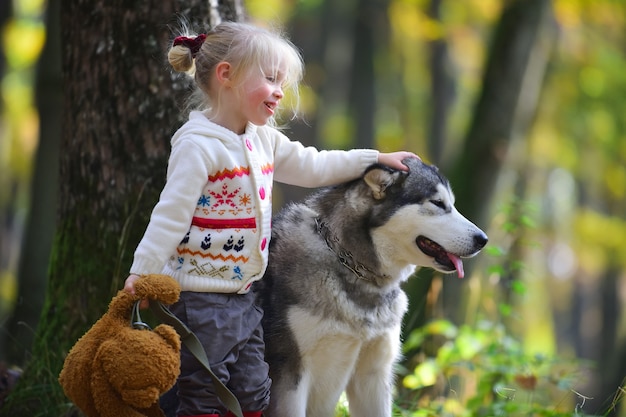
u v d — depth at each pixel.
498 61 16.20
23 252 15.57
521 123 16.38
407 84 34.09
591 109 26.47
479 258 13.90
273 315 7.27
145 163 8.38
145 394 5.70
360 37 30.78
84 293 8.62
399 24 25.39
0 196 33.22
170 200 6.16
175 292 5.95
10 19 24.20
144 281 5.93
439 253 7.43
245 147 6.43
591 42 24.03
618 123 26.72
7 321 12.41
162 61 8.33
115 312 6.00
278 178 7.19
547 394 11.07
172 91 8.32
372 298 7.40
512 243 12.40
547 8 16.42
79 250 8.70
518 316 11.82
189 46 6.68
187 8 8.38
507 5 16.45
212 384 6.35
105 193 8.52
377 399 7.74
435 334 12.02
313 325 7.20
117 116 8.44
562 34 23.34
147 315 8.17
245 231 6.40
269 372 7.28
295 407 7.23
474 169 15.76
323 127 32.12
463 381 12.08
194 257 6.33
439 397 10.80
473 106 16.41
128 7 8.38
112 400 5.79
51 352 8.72
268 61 6.42
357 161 7.36
